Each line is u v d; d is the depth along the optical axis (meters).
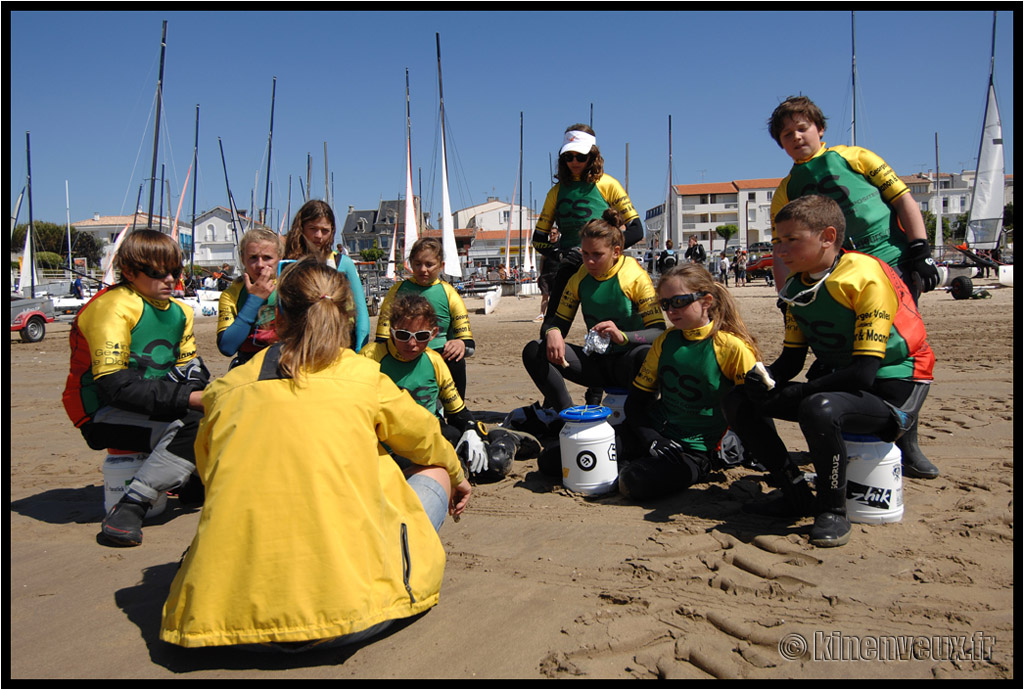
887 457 3.38
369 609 2.25
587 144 5.92
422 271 5.29
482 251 98.25
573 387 7.67
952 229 72.56
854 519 3.44
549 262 7.11
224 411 2.35
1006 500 3.64
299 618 2.19
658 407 4.35
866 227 4.20
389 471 2.53
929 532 3.29
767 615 2.59
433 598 2.55
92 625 2.69
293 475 2.26
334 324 2.42
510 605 2.73
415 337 4.19
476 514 3.84
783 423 5.66
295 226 4.67
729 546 3.24
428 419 2.63
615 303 5.00
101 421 3.80
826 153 4.26
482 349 11.89
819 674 2.23
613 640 2.44
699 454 4.16
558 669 2.30
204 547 2.25
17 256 57.41
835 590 2.75
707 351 3.99
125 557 3.40
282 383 2.35
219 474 2.28
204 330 18.34
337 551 2.24
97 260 83.06
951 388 6.67
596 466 4.05
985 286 21.59
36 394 8.62
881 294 3.22
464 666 2.33
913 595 2.69
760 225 103.62
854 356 3.25
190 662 2.40
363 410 2.38
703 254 28.19
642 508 3.85
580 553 3.22
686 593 2.79
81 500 4.36
